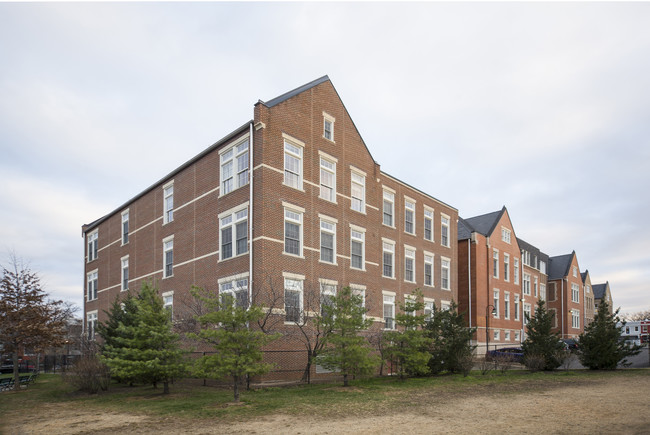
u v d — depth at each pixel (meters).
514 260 57.34
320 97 30.91
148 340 20.16
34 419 15.33
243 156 27.88
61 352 44.59
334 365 22.62
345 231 31.45
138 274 37.38
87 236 48.31
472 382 24.78
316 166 29.81
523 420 14.09
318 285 28.62
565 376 27.83
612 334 31.45
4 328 25.78
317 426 13.48
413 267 39.00
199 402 17.78
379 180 35.41
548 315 33.28
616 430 12.48
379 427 13.29
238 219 27.52
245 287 26.16
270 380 25.02
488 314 49.50
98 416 15.63
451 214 45.50
